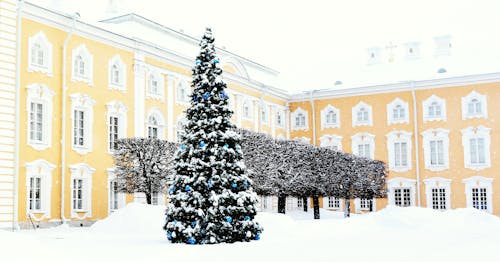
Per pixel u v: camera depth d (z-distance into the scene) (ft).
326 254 55.26
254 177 114.11
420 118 169.68
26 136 96.48
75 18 106.11
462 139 163.63
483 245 65.87
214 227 66.28
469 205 161.38
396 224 109.29
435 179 166.09
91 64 111.55
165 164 107.24
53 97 102.63
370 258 51.72
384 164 153.69
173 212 67.26
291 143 122.42
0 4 82.79
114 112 116.57
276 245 65.41
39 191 99.09
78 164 106.11
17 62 93.66
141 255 53.31
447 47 179.83
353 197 140.77
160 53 130.00
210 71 71.41
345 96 181.57
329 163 131.44
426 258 51.72
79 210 105.40
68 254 51.49
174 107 134.51
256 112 169.89
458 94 164.96
